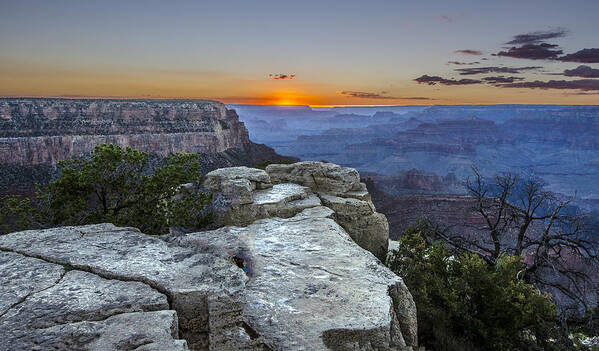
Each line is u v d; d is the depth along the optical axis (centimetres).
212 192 1156
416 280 974
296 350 520
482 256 1852
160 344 387
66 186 1216
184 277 523
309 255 809
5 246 623
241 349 486
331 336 553
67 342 385
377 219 1230
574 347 1005
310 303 625
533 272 1778
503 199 1934
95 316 432
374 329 566
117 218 1269
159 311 446
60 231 702
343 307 616
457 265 1038
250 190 1101
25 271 532
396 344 601
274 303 622
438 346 787
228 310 489
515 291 923
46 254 589
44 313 431
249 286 673
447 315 903
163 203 1267
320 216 1073
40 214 1206
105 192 1288
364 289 673
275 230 970
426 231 1923
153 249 621
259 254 812
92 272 539
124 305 452
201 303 488
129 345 384
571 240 1719
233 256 691
